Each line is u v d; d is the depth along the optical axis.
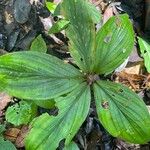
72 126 0.30
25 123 0.33
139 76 0.38
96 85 0.32
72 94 0.31
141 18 0.41
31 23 0.39
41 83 0.30
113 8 0.41
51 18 0.39
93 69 0.33
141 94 0.38
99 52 0.33
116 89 0.32
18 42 0.39
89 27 0.32
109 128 0.30
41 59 0.31
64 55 0.38
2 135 0.33
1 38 0.39
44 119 0.30
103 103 0.31
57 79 0.31
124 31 0.32
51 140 0.30
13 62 0.30
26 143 0.30
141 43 0.38
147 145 0.35
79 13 0.32
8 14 0.39
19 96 0.30
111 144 0.35
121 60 0.32
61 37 0.39
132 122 0.30
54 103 0.32
